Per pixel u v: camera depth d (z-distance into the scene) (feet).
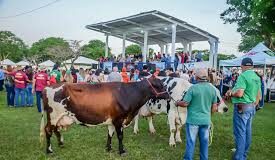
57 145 26.50
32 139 28.43
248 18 136.77
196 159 23.77
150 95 24.22
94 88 23.40
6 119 38.37
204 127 19.19
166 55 87.51
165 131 32.89
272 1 60.03
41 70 45.03
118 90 23.49
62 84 23.67
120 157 23.75
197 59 84.74
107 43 105.40
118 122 23.65
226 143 28.84
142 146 26.91
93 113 23.09
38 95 44.14
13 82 50.06
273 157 25.14
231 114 46.83
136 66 69.51
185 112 26.81
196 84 19.19
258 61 63.26
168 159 23.57
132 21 85.76
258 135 32.91
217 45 87.97
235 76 66.54
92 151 25.08
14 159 22.79
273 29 64.54
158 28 85.30
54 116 23.48
